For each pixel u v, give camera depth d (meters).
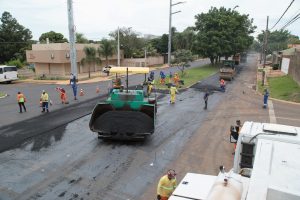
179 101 24.27
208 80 38.41
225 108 22.02
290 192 4.37
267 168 5.08
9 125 16.77
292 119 19.38
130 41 64.56
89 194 9.13
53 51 45.44
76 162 11.53
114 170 10.87
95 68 53.78
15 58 68.31
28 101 24.78
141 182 9.98
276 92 29.64
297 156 5.54
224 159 12.09
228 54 56.41
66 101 24.33
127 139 13.49
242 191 4.99
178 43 81.06
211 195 4.89
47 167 11.04
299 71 31.67
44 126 16.56
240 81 38.47
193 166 11.36
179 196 5.98
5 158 11.85
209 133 15.55
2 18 70.12
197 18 57.19
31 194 9.09
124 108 13.47
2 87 35.53
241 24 58.41
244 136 6.93
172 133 15.44
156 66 64.00
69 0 34.41
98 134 13.69
